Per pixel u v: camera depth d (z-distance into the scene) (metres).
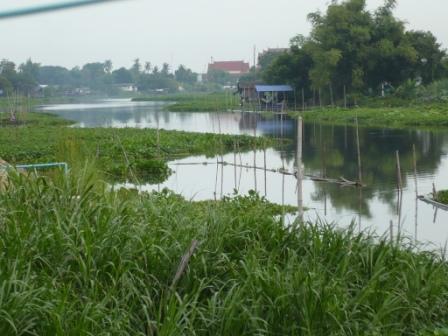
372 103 59.72
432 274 7.57
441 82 61.00
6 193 7.77
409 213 16.52
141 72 157.38
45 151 29.89
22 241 6.51
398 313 6.95
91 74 155.75
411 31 62.44
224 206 10.37
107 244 6.72
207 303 6.63
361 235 8.39
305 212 16.50
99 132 40.12
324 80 60.50
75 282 6.38
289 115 60.56
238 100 89.50
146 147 31.61
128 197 9.23
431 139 35.72
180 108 81.62
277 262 7.57
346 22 60.47
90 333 5.25
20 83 106.62
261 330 5.94
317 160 28.52
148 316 5.84
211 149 33.25
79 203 7.62
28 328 5.35
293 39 67.31
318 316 6.21
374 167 25.62
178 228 7.53
